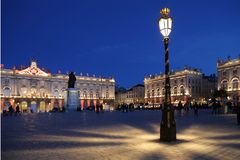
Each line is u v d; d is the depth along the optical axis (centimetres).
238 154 803
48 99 11869
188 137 1177
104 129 1566
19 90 11225
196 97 11650
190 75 11581
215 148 902
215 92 8669
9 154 815
